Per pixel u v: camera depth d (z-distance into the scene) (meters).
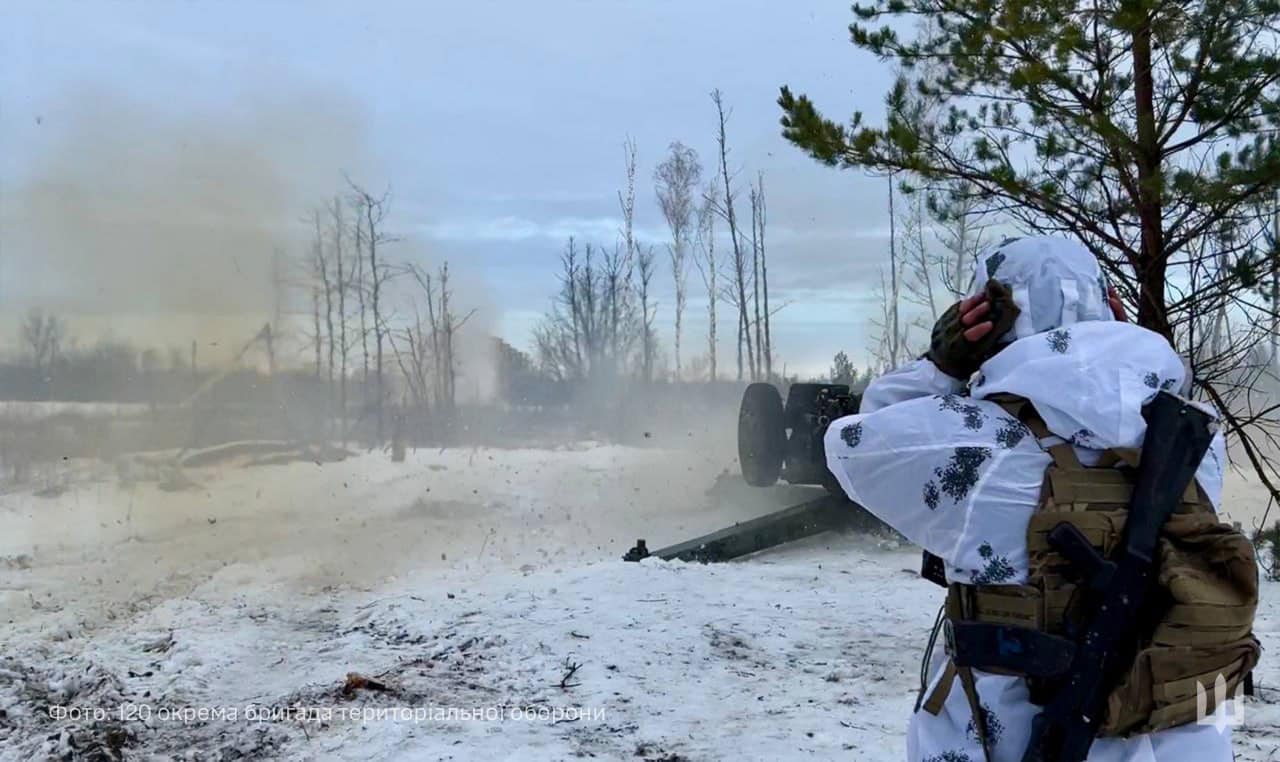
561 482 17.48
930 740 2.46
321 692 5.95
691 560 10.52
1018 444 2.37
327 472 18.70
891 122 7.90
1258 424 8.90
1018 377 2.38
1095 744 2.28
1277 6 7.30
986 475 2.36
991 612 2.34
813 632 7.36
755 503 14.23
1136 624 2.22
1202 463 2.39
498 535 12.58
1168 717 2.20
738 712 5.67
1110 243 7.84
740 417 13.83
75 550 11.44
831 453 2.56
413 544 11.83
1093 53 7.75
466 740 5.15
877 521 11.55
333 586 9.41
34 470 17.64
